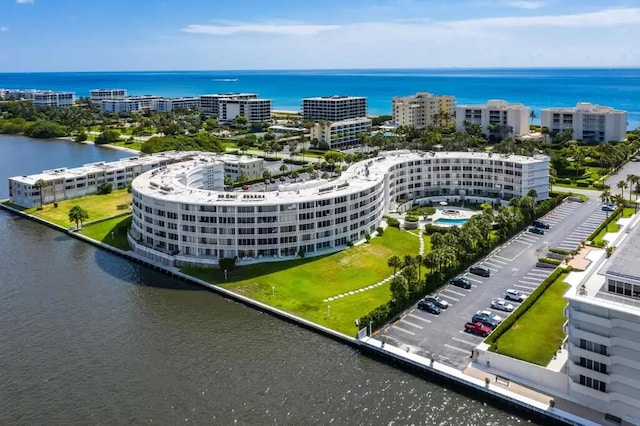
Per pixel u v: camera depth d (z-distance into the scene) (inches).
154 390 4616.1
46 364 4995.1
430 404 4431.6
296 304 6063.0
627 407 3993.6
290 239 7322.8
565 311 4293.8
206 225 7175.2
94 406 4419.3
